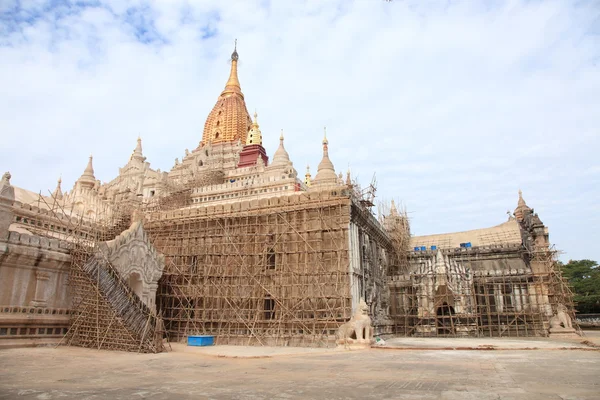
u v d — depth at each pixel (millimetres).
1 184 33312
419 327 53562
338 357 28266
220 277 44500
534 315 53469
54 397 13930
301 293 40656
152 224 50062
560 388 15180
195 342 37438
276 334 39500
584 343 39094
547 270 55438
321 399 13438
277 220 44062
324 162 78375
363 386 15953
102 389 15531
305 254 41562
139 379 18141
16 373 19781
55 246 36094
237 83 119875
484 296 55469
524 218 69750
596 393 14125
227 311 43031
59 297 35812
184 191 78688
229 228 46469
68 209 57062
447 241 73312
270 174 86688
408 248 68188
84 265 35844
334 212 41875
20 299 33406
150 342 30969
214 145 105062
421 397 13633
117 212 58188
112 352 30234
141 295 41562
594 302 80375
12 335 32156
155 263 43688
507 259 62656
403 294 56688
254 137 101562
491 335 50781
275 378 18375
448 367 21781
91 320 33719
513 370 20359
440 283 52844
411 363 23859
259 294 42375
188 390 15312
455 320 53438
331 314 38812
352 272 40125
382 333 47844
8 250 32406
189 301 44594
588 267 90625
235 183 77375
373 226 50750
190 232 47938
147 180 92375
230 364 24156
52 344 33688
